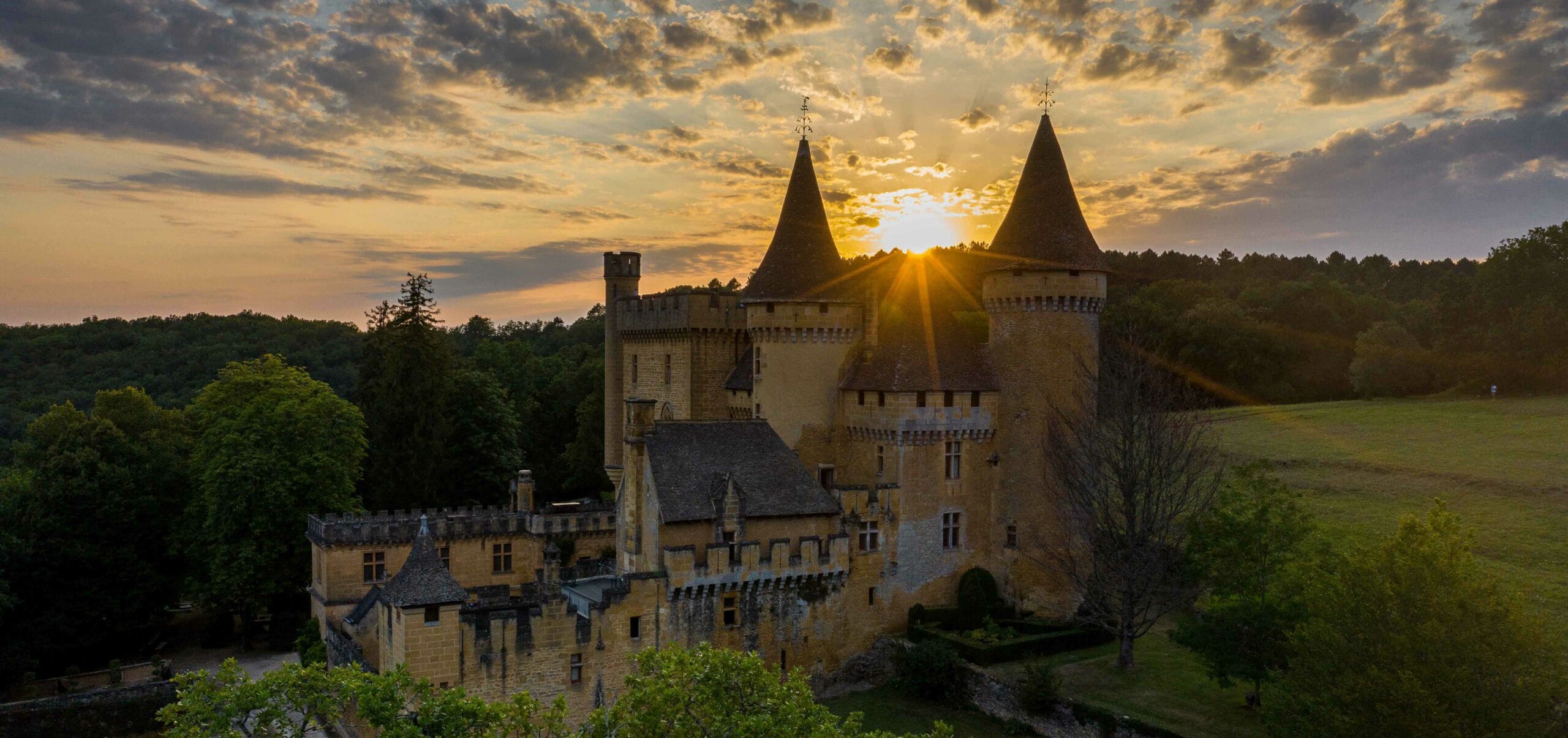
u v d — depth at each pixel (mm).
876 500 55312
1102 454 54562
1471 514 61875
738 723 29094
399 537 59531
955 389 56875
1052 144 58531
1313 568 41562
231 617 70750
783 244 60375
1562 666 37906
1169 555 51844
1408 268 192625
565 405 107250
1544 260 104062
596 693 46719
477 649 43875
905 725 48531
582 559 63938
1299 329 120125
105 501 66625
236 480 64188
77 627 63906
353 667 32656
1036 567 57000
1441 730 31797
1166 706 45281
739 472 52938
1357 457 77250
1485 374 100625
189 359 146625
